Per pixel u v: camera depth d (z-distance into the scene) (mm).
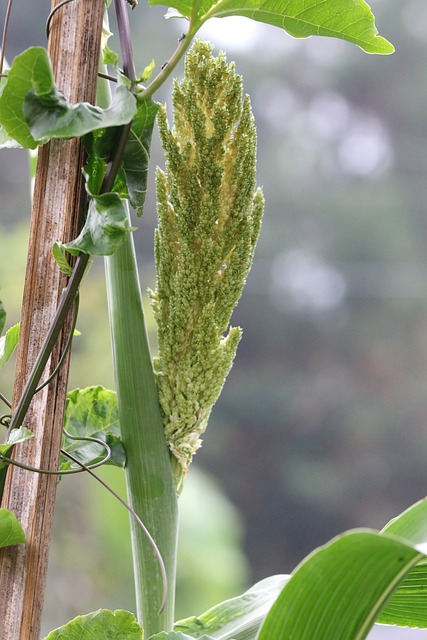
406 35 25531
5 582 1316
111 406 1441
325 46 26141
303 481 22062
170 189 1356
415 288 23422
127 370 1379
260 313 23688
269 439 22516
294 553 22141
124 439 1381
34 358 1322
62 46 1326
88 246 1297
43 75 1284
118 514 5570
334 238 24312
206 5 1341
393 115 26109
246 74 26078
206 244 1350
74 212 1325
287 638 1251
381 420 22531
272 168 25312
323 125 26312
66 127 1287
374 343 23375
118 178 1343
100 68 1409
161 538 1372
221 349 1369
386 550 1219
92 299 7129
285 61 26156
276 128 25922
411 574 1376
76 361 6879
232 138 1351
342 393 22797
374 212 24422
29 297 1325
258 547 22125
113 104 1301
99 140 1320
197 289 1357
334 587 1238
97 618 1333
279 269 24172
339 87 26203
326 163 25641
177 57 1335
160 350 1381
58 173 1324
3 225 17422
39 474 1320
